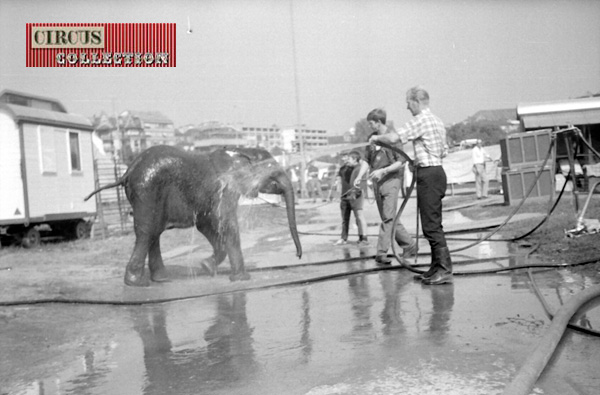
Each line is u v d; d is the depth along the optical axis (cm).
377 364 405
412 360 407
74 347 519
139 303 695
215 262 886
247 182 857
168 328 569
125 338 541
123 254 1296
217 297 713
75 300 726
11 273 1023
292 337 498
